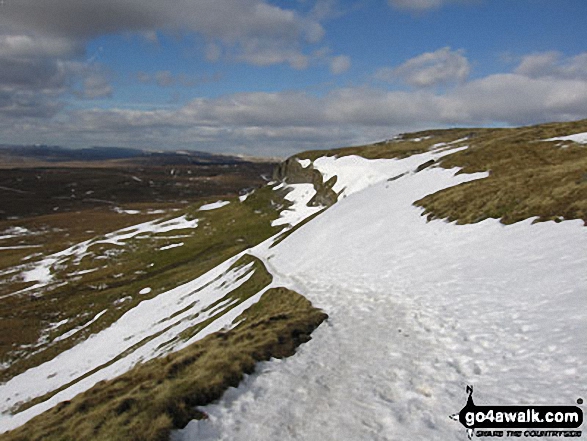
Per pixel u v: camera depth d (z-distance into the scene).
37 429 13.57
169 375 15.57
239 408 13.20
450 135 130.50
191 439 11.55
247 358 16.28
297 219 104.12
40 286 84.94
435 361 15.56
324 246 44.91
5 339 59.91
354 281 30.27
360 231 43.81
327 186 106.12
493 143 61.69
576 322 15.23
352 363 16.47
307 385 14.70
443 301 21.53
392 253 33.44
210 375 14.64
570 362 13.02
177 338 39.75
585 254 20.45
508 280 21.36
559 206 27.22
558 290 18.23
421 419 11.89
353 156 114.38
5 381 49.88
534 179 34.31
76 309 69.31
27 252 116.44
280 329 20.12
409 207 44.72
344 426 11.95
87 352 53.12
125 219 168.25
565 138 54.16
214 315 40.38
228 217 125.06
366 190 63.03
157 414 12.33
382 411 12.59
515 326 16.64
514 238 26.50
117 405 13.09
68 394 38.44
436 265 27.55
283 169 147.75
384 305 23.59
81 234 142.62
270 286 37.81
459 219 34.19
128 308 64.50
